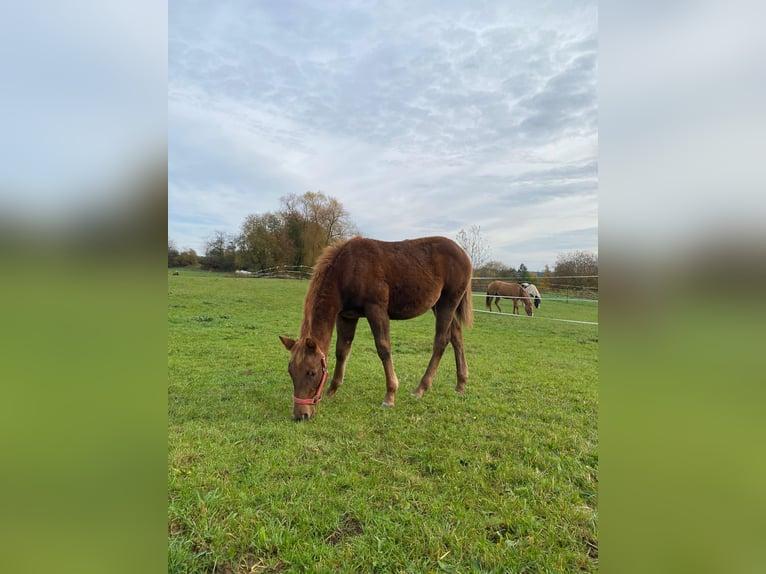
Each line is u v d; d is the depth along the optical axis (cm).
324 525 208
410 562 184
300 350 354
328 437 322
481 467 272
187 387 450
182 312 988
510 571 177
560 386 486
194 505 221
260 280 1675
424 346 763
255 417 361
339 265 407
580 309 1264
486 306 1412
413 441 313
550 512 220
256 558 187
